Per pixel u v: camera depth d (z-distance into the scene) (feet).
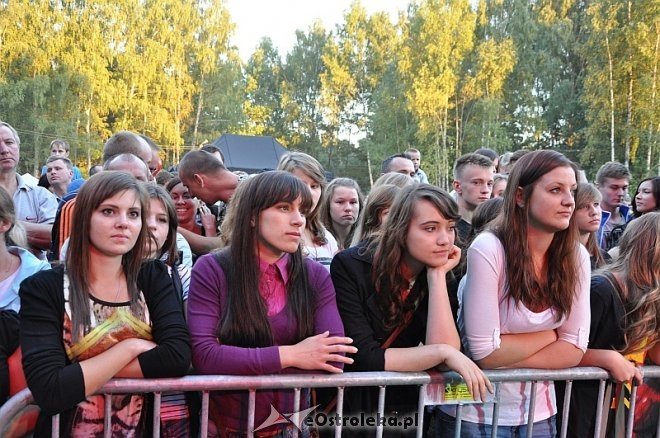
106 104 97.40
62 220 8.68
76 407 5.52
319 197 9.69
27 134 92.02
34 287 5.47
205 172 10.62
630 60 76.84
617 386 6.93
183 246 9.25
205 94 118.21
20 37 92.84
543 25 109.19
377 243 6.86
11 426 5.27
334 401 6.65
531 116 108.06
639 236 7.16
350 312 6.54
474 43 112.57
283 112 153.48
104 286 5.73
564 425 6.64
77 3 99.71
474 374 5.92
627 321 7.00
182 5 112.37
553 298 6.46
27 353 5.22
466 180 12.34
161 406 6.12
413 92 107.34
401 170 17.67
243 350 5.72
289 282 6.31
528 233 6.50
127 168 9.86
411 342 6.85
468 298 6.53
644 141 78.28
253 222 6.11
